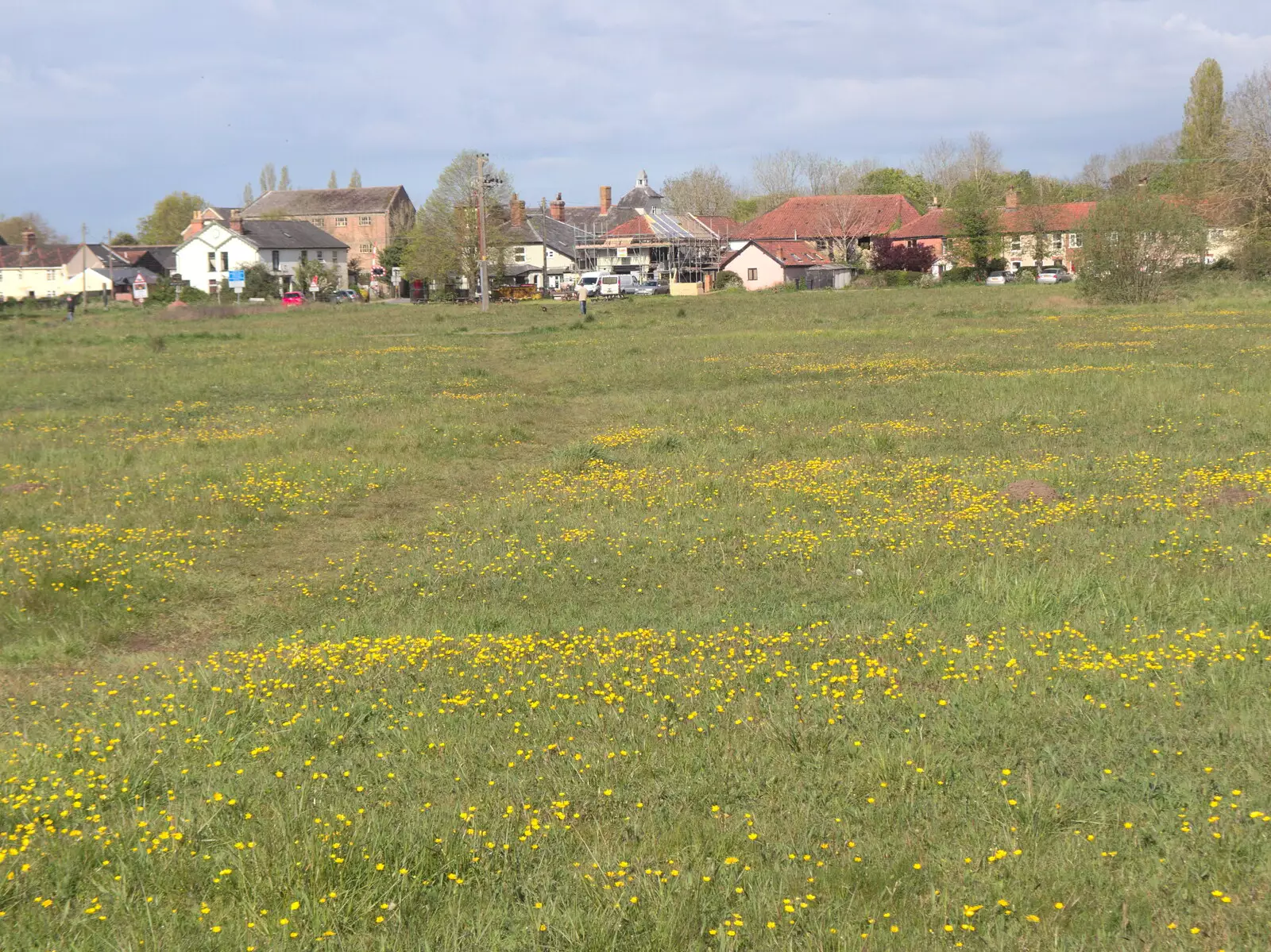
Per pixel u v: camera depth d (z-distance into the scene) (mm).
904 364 29719
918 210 130125
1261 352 28625
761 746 7082
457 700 8164
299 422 22891
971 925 4930
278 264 110688
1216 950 4719
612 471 17703
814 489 15469
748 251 102812
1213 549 11367
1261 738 6621
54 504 15789
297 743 7594
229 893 5543
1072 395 22156
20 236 155625
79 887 5645
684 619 10352
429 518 15578
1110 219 52844
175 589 12258
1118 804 5973
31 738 7867
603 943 4957
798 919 5086
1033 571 10969
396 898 5406
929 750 6668
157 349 43062
